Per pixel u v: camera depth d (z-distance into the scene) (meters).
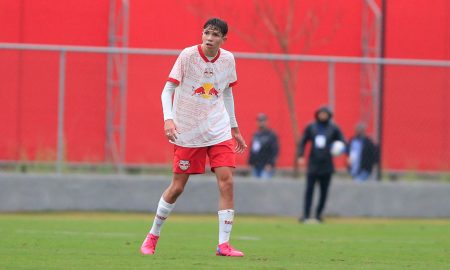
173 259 32.78
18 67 74.44
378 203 76.00
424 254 39.59
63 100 74.56
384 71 78.19
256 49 91.69
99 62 75.12
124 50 74.56
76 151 74.94
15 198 72.62
